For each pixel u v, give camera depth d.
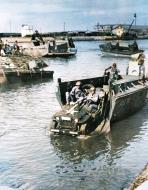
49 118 23.05
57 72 47.09
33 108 25.73
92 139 18.94
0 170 15.48
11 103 27.36
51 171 15.38
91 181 14.48
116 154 17.08
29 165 15.97
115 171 15.27
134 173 15.05
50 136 19.52
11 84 35.41
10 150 17.67
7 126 21.42
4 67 36.09
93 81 23.94
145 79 26.52
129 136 19.34
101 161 16.31
